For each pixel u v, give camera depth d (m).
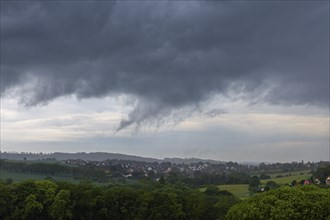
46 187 104.38
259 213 70.00
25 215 98.06
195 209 105.31
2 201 98.06
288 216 67.31
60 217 99.06
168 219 104.12
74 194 104.25
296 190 73.31
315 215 67.44
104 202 104.31
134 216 104.31
